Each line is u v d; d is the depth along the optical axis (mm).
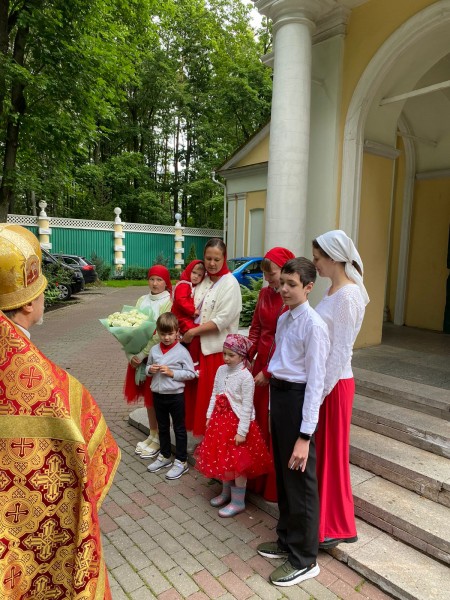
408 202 6344
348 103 4566
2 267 1221
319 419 2289
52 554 1169
